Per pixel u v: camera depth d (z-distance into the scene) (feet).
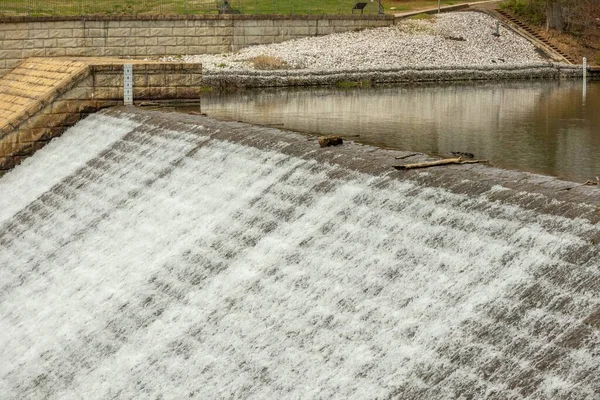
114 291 62.85
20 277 73.05
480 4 228.63
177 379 51.60
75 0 197.16
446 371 40.81
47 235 77.41
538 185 48.47
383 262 49.39
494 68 175.22
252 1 218.79
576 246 41.98
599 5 211.82
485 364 39.78
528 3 216.13
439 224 49.03
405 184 53.57
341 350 45.96
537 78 177.88
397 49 183.11
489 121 97.91
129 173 78.59
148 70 101.45
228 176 67.77
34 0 191.93
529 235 44.29
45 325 63.77
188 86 103.96
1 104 107.45
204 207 66.13
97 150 87.76
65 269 70.08
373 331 45.70
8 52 151.94
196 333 53.78
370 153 61.05
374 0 233.35
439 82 167.84
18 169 96.02
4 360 62.34
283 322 50.24
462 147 77.46
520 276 42.73
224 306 54.29
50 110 97.60
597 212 43.11
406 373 42.16
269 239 57.57
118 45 164.96
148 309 58.59
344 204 55.62
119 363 55.47
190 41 173.58
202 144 74.33
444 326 43.04
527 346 39.19
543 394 36.78
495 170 53.62
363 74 162.91
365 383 43.32
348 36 191.52
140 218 70.64
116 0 202.49
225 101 127.24
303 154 63.67
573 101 124.06
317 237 54.60
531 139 83.10
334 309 48.67
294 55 172.96
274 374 47.44
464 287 44.37
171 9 199.31
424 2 234.99
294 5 219.20
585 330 37.91
